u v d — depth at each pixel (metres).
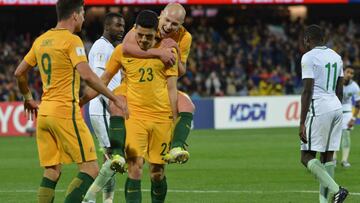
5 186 43.62
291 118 94.00
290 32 118.38
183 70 29.52
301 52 109.62
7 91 97.12
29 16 119.50
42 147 27.28
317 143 32.78
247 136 80.69
